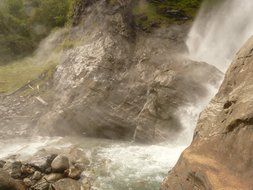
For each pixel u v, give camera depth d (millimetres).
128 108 18172
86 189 12086
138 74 18812
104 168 13820
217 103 10375
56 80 23281
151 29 21984
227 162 8219
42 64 29453
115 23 21703
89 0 25281
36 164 13328
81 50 22734
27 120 21516
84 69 20797
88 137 19062
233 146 8289
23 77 27406
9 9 38875
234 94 9438
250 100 8500
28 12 39094
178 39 21422
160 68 18281
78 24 25766
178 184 9039
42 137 19891
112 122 18359
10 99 23969
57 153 15078
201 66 16703
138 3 24109
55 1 35938
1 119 21859
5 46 33844
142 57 19578
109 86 19156
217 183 7621
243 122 8266
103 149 16453
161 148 15984
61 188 11984
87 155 15500
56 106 20891
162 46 20438
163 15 23234
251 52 9961
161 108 16641
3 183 11219
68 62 23297
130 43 20750
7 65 32250
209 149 9109
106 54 20453
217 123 9555
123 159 14805
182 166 9250
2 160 14430
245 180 7395
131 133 17906
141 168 13695
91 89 19469
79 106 19406
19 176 13086
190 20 22969
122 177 12992
